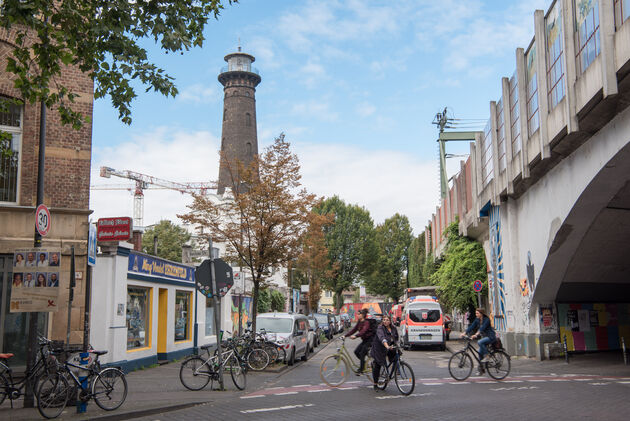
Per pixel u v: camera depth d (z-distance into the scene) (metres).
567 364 18.70
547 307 20.69
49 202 14.01
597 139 14.02
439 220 44.88
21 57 10.19
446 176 52.66
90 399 10.16
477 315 14.84
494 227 24.20
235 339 17.06
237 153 75.88
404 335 28.78
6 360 12.91
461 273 29.73
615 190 14.98
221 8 10.48
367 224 59.81
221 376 12.79
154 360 18.75
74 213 14.22
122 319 16.09
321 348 30.81
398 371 11.81
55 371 9.60
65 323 13.92
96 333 15.16
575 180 15.64
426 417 8.80
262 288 21.23
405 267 71.56
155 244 27.14
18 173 13.94
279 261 20.67
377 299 83.31
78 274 14.12
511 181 20.08
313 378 15.50
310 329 26.72
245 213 20.47
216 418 9.20
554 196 17.41
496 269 24.05
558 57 15.05
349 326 61.31
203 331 24.11
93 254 10.77
